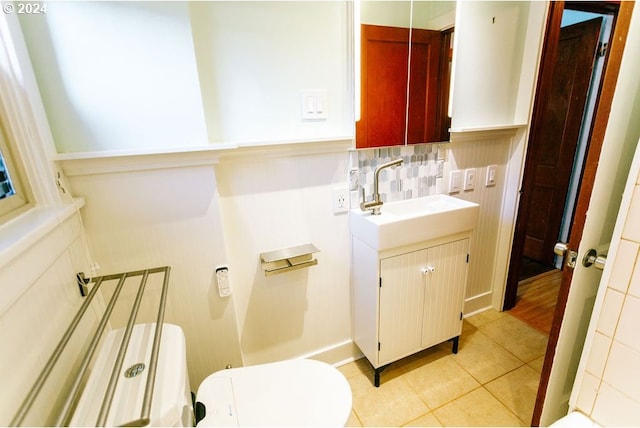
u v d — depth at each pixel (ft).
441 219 4.52
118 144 3.24
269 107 4.05
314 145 4.30
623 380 2.63
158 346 2.34
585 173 2.72
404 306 4.74
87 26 2.90
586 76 7.27
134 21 3.02
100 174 3.25
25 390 1.93
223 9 3.56
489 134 5.67
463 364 5.45
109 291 3.59
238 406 3.03
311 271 4.88
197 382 4.26
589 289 3.16
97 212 3.34
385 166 4.55
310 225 4.68
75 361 2.67
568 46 7.53
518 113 5.81
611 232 3.03
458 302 5.26
